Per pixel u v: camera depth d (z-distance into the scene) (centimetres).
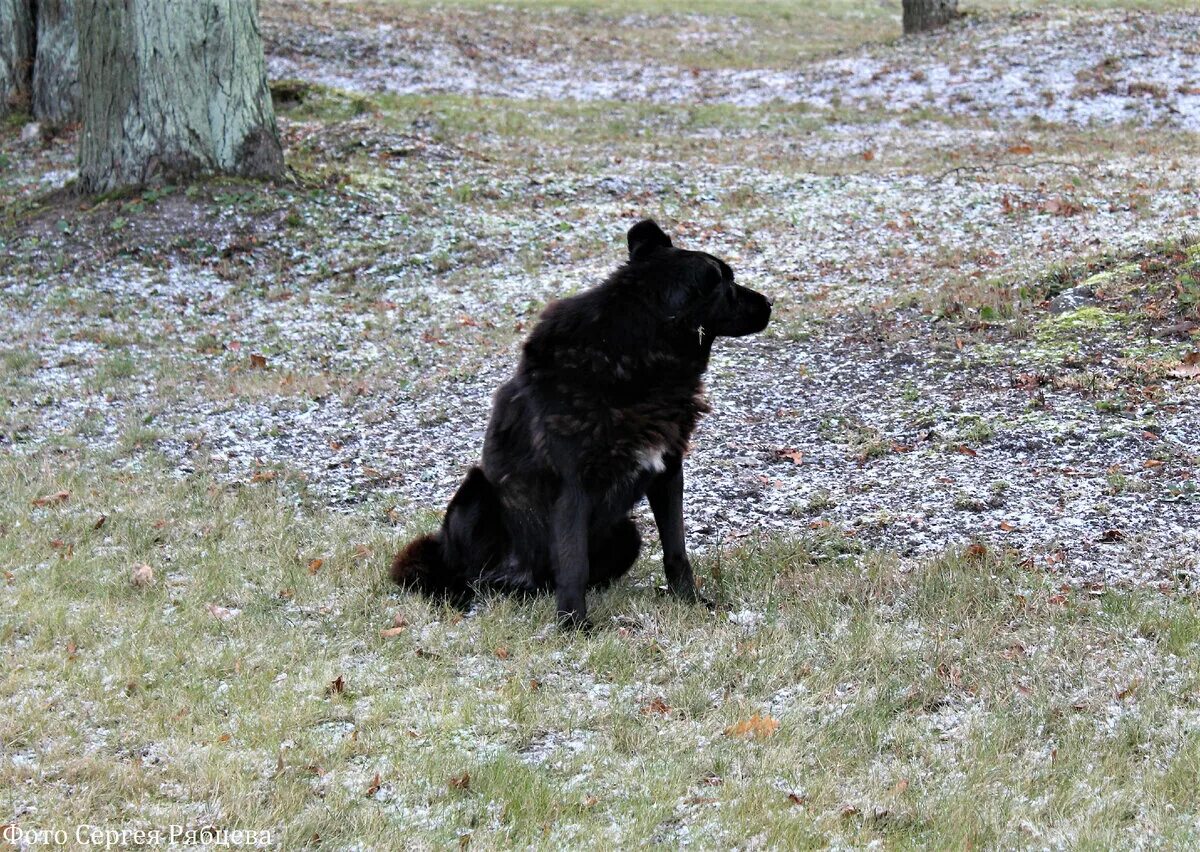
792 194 1734
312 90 2336
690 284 593
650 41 3288
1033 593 606
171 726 508
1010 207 1542
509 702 526
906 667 538
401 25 3144
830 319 1177
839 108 2431
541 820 429
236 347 1283
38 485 891
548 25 3384
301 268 1533
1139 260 1166
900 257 1399
